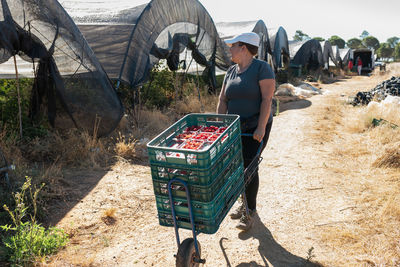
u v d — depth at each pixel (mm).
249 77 3420
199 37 10398
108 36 7660
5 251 3250
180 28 9273
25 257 3150
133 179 5312
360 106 10844
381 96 11023
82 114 6422
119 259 3350
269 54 17906
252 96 3467
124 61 7375
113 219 4102
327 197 4641
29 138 6219
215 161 2539
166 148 2459
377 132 7152
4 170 4406
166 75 11234
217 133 3102
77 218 4074
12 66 7035
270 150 6914
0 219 3840
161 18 8297
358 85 19938
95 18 8125
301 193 4809
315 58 24203
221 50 11883
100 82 6332
